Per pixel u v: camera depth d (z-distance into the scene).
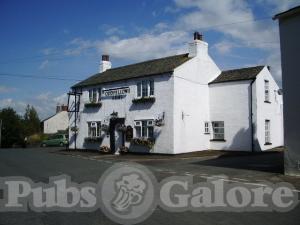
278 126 28.16
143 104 25.61
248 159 19.56
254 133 24.67
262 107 25.53
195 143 25.44
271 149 26.03
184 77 24.72
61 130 63.22
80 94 31.86
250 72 25.97
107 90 28.81
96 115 29.88
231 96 26.02
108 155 25.41
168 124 23.77
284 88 13.66
